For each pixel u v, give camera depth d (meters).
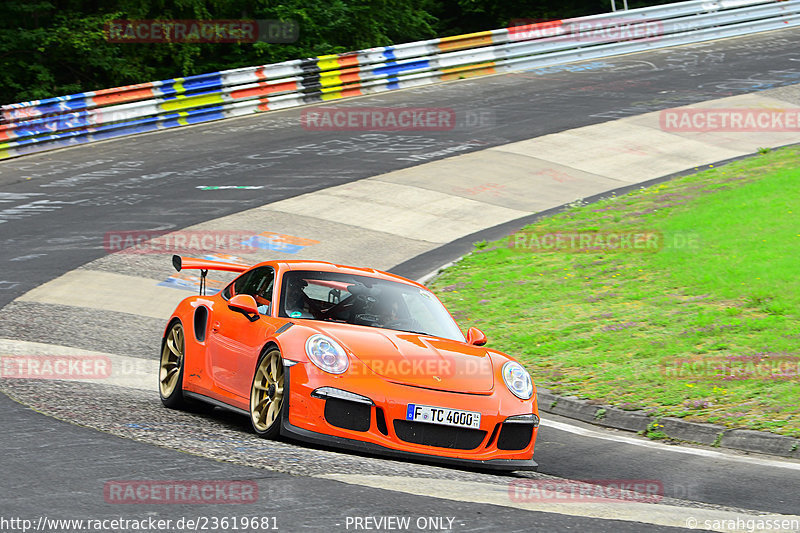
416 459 18.36
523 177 64.38
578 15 142.50
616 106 82.56
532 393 20.27
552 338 34.50
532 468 19.50
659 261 42.78
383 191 60.47
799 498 18.67
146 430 18.83
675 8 108.38
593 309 37.66
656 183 62.28
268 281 22.61
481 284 43.25
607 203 56.38
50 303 37.91
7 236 49.31
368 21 113.25
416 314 22.42
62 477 14.48
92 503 13.11
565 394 28.42
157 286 42.19
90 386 25.11
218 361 22.09
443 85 94.38
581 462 22.02
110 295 40.12
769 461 21.98
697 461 22.02
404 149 71.19
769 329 32.03
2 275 42.03
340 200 58.34
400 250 50.03
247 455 16.66
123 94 76.06
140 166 66.44
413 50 94.19
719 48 105.75
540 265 45.22
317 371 18.52
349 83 91.06
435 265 47.44
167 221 53.06
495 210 57.66
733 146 70.69
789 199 48.56
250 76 84.06
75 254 46.28
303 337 19.28
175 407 23.98
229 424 21.92
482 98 87.69
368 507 13.51
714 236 44.84
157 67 105.25
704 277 38.91
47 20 99.56
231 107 83.38
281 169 65.69
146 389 26.34
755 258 40.12
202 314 23.77
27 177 63.41
